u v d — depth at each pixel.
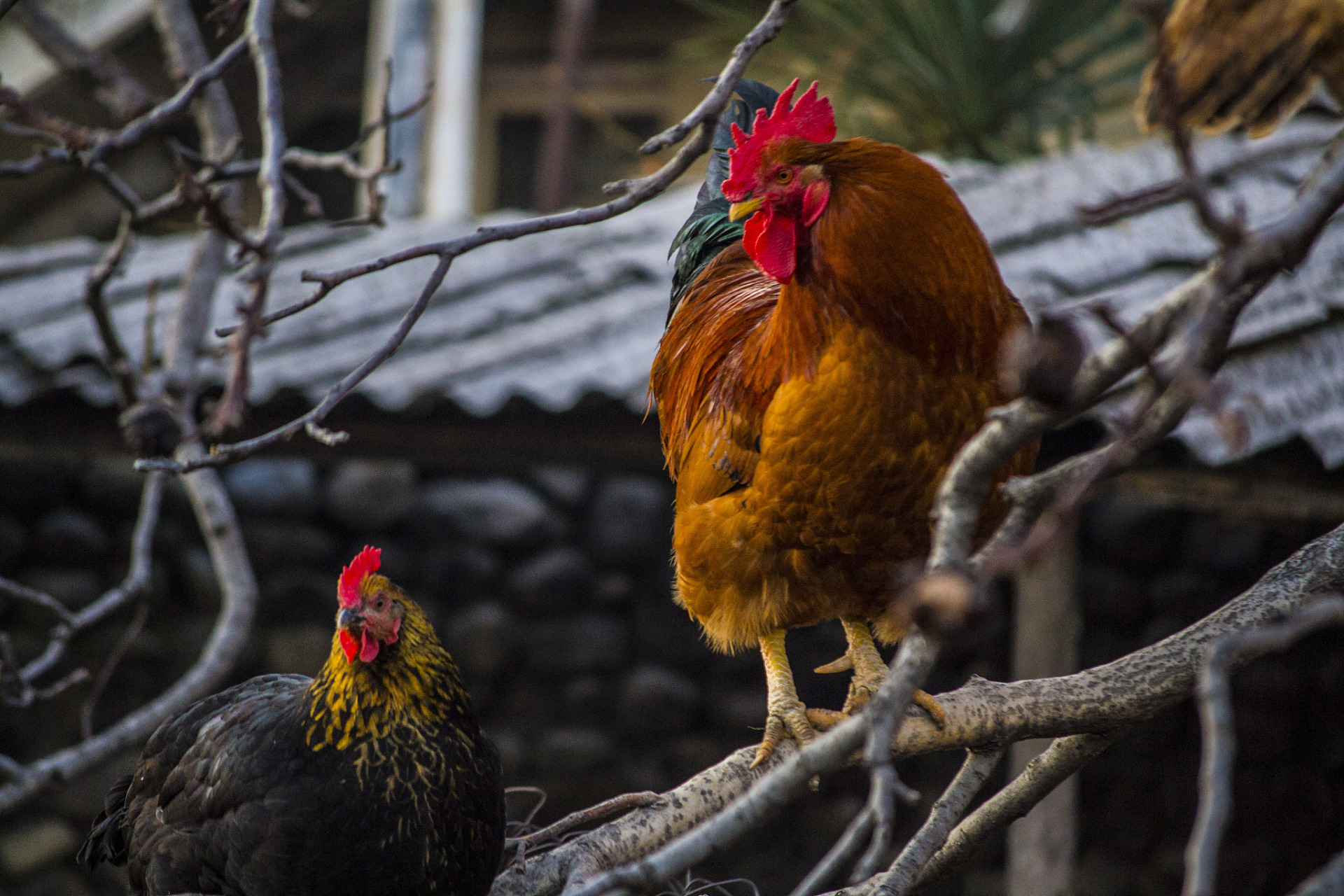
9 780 11.52
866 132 23.95
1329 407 14.23
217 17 8.05
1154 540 20.69
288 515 21.48
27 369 17.50
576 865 7.27
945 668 20.55
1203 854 3.26
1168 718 20.67
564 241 22.33
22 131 9.23
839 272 7.94
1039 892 16.70
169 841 8.50
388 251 22.22
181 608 21.41
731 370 8.91
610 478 22.33
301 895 8.08
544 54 38.03
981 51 23.38
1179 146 3.50
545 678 21.75
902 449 7.84
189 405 12.90
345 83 34.12
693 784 7.95
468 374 16.61
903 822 20.70
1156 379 3.68
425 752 8.11
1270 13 4.93
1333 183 3.40
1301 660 20.73
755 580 8.66
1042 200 19.72
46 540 21.14
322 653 21.30
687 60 25.56
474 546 21.92
